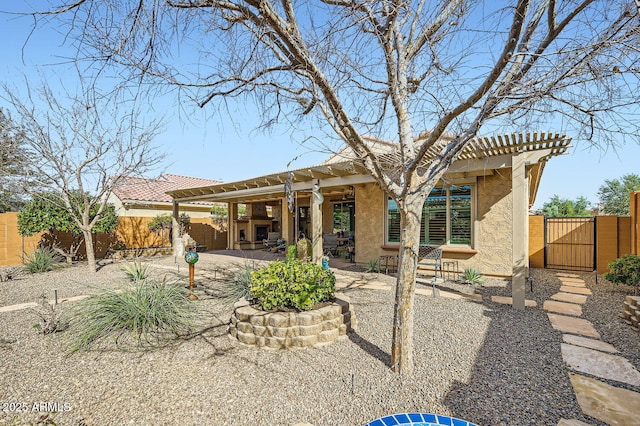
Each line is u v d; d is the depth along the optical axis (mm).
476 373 3738
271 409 3109
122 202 18000
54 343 4707
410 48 4047
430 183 3740
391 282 9047
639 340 4770
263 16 2576
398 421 2766
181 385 3561
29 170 9922
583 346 4527
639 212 9016
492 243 9375
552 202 26781
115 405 3195
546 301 7031
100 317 5227
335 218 16500
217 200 17250
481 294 7668
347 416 2984
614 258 10391
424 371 3791
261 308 5027
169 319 5281
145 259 14703
